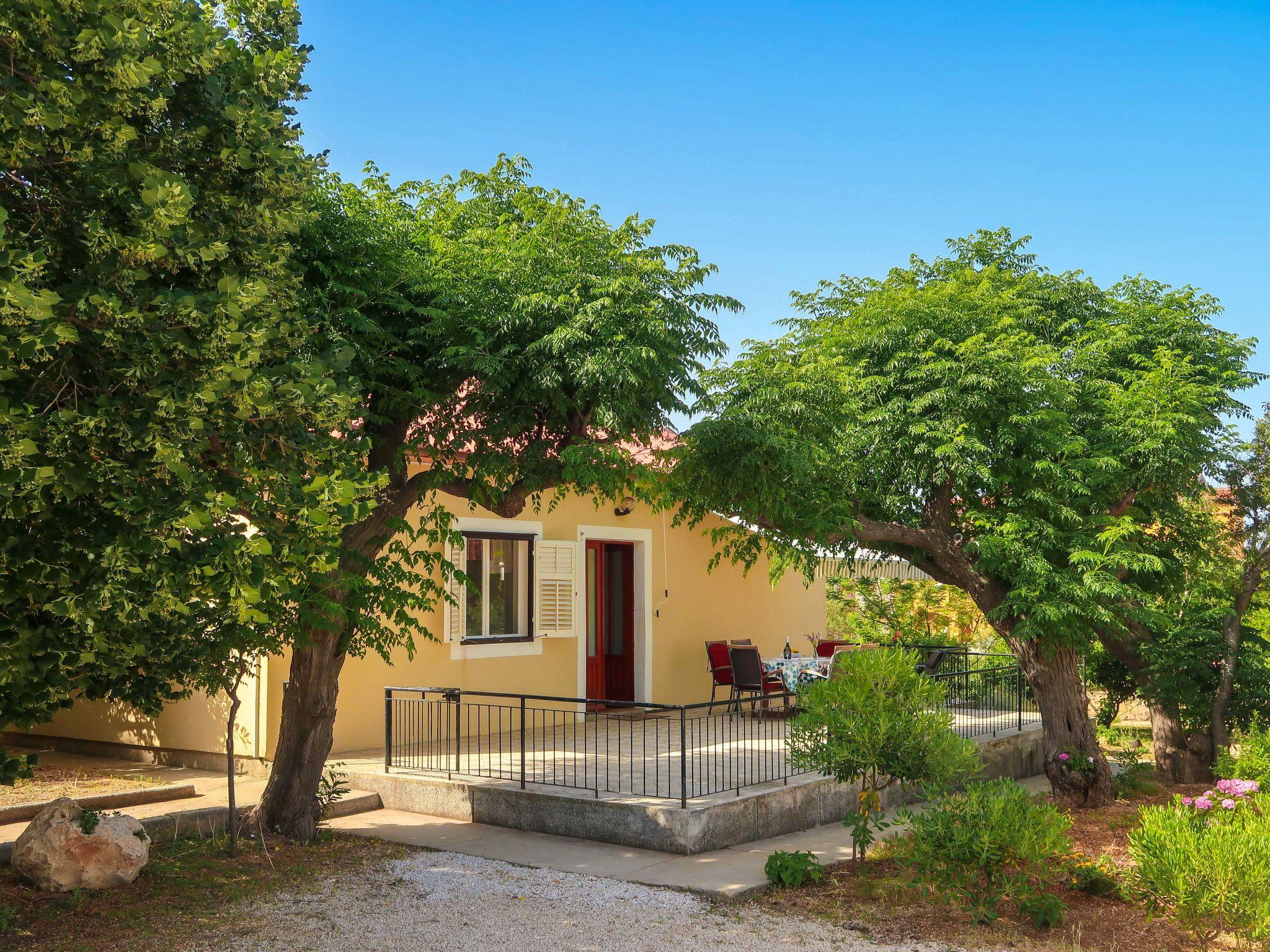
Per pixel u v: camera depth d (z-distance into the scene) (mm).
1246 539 12531
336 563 5270
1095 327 11656
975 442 9516
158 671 6047
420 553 8180
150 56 4367
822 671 13758
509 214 8758
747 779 9406
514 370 7566
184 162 4949
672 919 6477
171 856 7746
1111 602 10586
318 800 8656
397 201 8406
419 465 11750
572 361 7285
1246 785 7711
